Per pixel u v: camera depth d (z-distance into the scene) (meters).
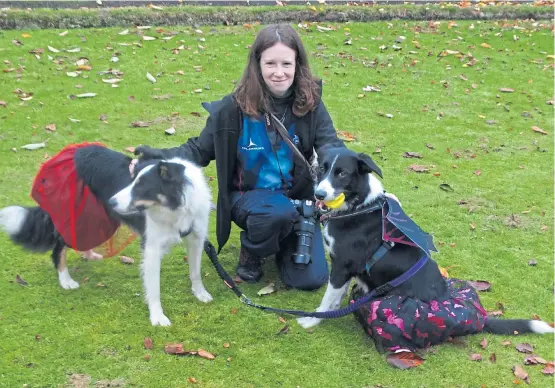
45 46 8.35
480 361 3.50
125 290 4.09
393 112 7.32
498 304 4.04
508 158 6.35
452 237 4.88
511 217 5.20
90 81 7.50
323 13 10.27
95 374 3.31
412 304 3.47
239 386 3.27
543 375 3.42
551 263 4.57
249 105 3.88
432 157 6.28
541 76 8.73
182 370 3.37
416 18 10.78
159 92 7.35
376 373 3.41
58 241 3.97
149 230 3.68
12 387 3.19
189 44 8.92
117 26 9.37
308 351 3.58
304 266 4.16
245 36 9.41
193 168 3.79
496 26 10.70
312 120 4.06
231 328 3.75
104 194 3.78
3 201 5.00
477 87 8.23
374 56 9.02
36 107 6.73
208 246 4.11
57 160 3.86
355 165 3.56
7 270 4.23
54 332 3.63
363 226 3.63
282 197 4.09
